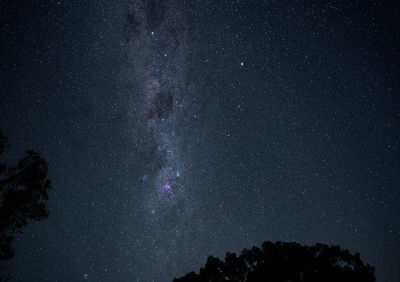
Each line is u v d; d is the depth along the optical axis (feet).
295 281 27.81
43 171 28.50
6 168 26.96
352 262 27.63
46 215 29.07
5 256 26.50
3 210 26.11
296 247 29.55
